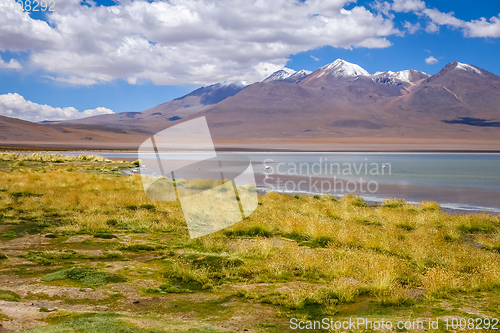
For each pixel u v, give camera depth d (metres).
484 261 9.09
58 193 17.64
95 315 4.86
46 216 13.50
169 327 4.61
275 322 5.32
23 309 4.88
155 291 6.54
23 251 8.93
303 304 6.12
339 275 7.78
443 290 7.11
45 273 7.24
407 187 30.47
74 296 5.98
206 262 8.52
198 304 6.00
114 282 6.89
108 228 11.83
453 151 168.62
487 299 6.75
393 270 7.88
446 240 12.22
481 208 20.67
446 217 15.70
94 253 9.02
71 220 12.70
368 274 7.58
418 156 112.06
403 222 14.58
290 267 8.33
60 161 51.91
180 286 7.00
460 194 26.36
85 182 22.91
